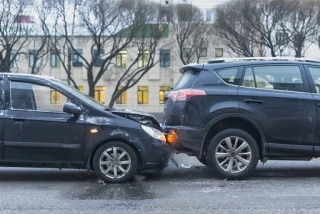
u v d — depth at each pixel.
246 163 6.99
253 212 5.21
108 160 6.79
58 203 5.64
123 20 28.48
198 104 6.94
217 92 6.97
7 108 6.82
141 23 28.84
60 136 6.76
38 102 6.90
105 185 6.71
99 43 29.03
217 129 7.10
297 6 27.88
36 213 5.18
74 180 7.20
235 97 6.96
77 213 5.18
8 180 7.21
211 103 6.94
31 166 6.84
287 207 5.43
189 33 31.80
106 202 5.69
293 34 28.22
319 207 5.43
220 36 29.84
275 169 8.27
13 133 6.73
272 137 6.97
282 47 30.12
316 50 41.03
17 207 5.45
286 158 7.14
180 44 31.89
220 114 6.89
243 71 7.12
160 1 32.56
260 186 6.65
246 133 6.98
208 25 31.72
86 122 6.78
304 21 27.97
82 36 32.78
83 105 6.89
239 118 6.93
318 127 7.02
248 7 28.28
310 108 7.01
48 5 27.58
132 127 6.80
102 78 44.31
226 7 29.34
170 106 7.18
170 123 7.13
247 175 7.02
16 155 6.75
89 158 6.79
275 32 28.55
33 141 6.75
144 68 32.88
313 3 27.78
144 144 6.78
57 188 6.55
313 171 8.06
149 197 5.96
